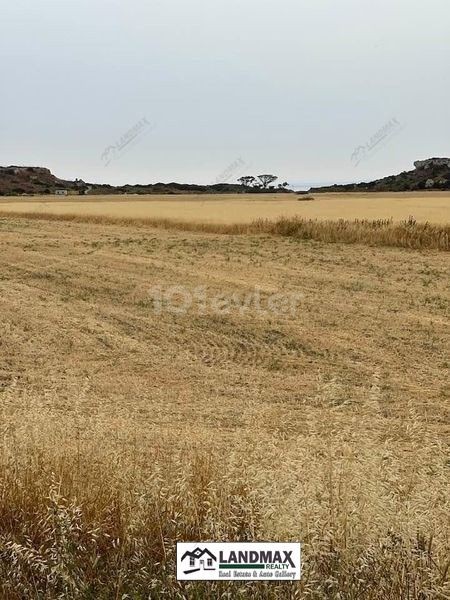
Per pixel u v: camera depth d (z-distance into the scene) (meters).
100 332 20.50
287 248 39.75
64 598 5.96
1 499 7.28
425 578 5.89
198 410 13.48
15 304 24.30
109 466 7.79
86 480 7.53
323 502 6.35
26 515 7.10
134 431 9.49
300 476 6.66
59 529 6.60
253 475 7.02
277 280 29.31
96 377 16.03
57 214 65.50
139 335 20.28
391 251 38.31
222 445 10.18
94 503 7.14
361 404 13.84
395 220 47.50
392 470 7.01
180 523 6.78
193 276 30.38
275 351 18.61
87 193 179.50
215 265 33.47
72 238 46.19
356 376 16.30
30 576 6.27
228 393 14.84
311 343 19.39
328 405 8.98
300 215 55.75
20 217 67.81
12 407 10.94
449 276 29.95
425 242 39.50
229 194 157.50
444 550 6.20
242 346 19.16
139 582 6.07
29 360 17.44
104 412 11.09
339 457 6.98
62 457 7.88
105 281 29.23
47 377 15.93
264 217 55.69
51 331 20.55
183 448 9.41
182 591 5.87
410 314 22.88
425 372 16.59
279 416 12.05
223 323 21.81
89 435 8.66
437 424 12.77
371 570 6.00
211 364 17.38
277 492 6.35
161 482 7.48
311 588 5.75
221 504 6.79
